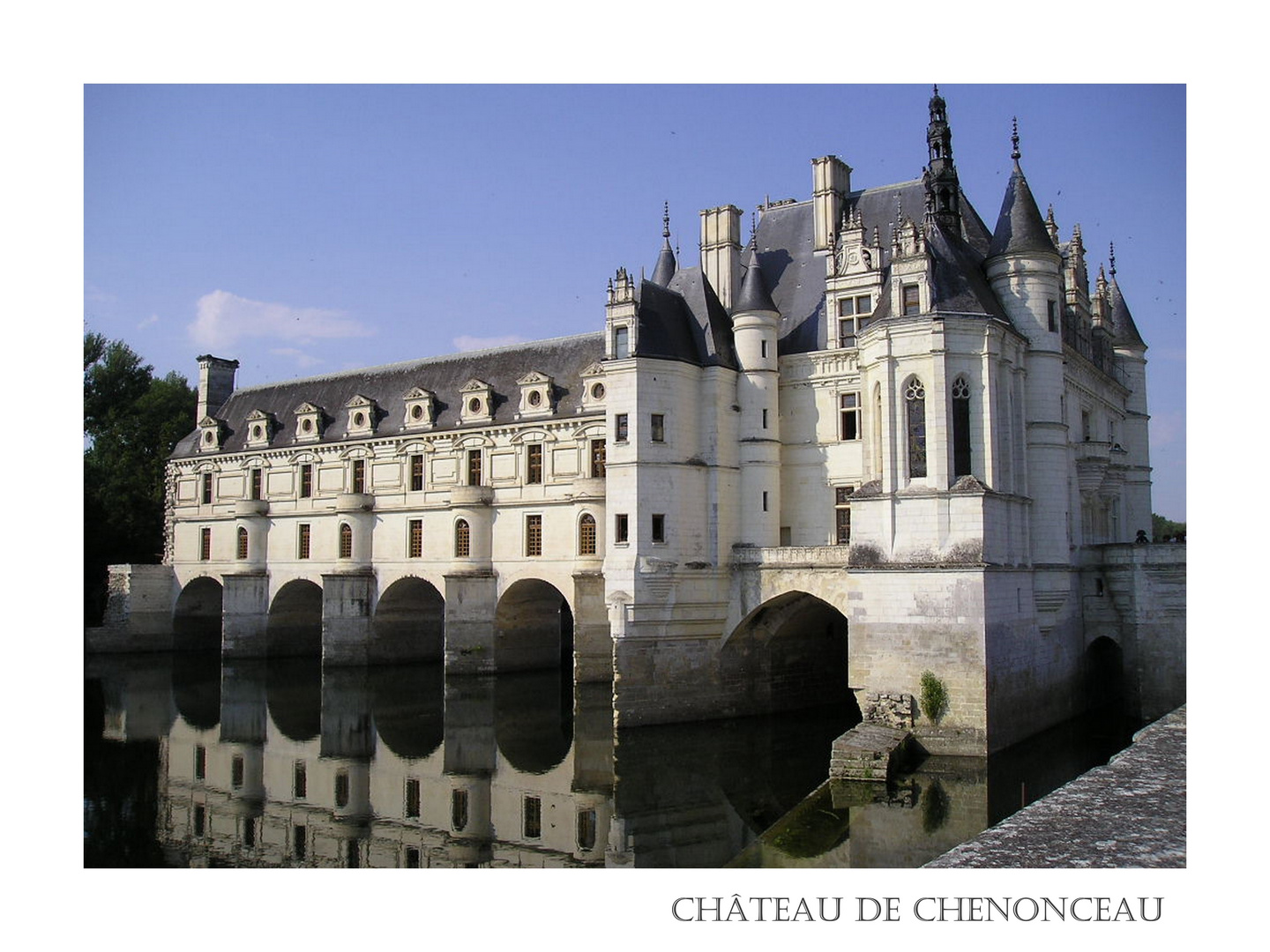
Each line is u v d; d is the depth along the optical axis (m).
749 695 46.84
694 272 48.38
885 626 36.31
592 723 48.16
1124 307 61.00
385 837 30.97
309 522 72.00
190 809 34.44
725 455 45.50
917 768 33.69
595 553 56.53
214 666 72.19
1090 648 44.69
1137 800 16.06
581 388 60.50
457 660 60.72
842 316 46.44
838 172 51.47
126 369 93.81
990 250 42.59
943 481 35.97
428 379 70.00
